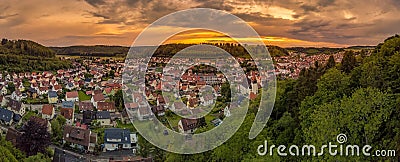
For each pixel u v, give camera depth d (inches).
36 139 1952.5
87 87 3671.3
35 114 2758.4
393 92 1251.8
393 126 1035.9
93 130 2409.0
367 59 1668.3
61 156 1980.8
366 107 1023.6
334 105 1103.6
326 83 1348.4
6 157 1593.3
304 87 1540.4
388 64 1386.6
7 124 2568.9
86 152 2112.5
